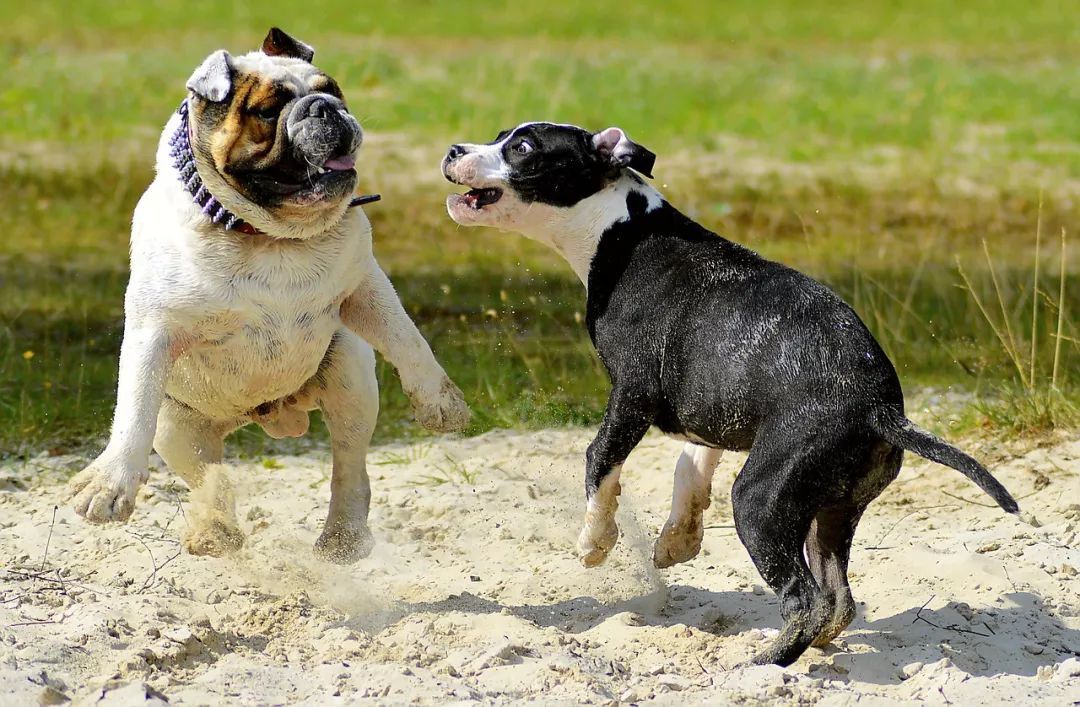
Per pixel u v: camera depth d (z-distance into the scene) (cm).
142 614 972
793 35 4981
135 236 1005
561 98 3391
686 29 5066
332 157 955
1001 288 1941
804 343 921
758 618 1019
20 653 882
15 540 1154
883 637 977
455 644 955
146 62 3781
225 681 868
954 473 1323
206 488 1086
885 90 3712
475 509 1267
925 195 2598
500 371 1661
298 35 4519
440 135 2959
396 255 2238
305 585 1083
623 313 1021
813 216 2447
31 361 1694
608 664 925
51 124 2984
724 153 2955
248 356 1011
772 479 901
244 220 966
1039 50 4606
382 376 1666
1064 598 1041
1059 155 2952
